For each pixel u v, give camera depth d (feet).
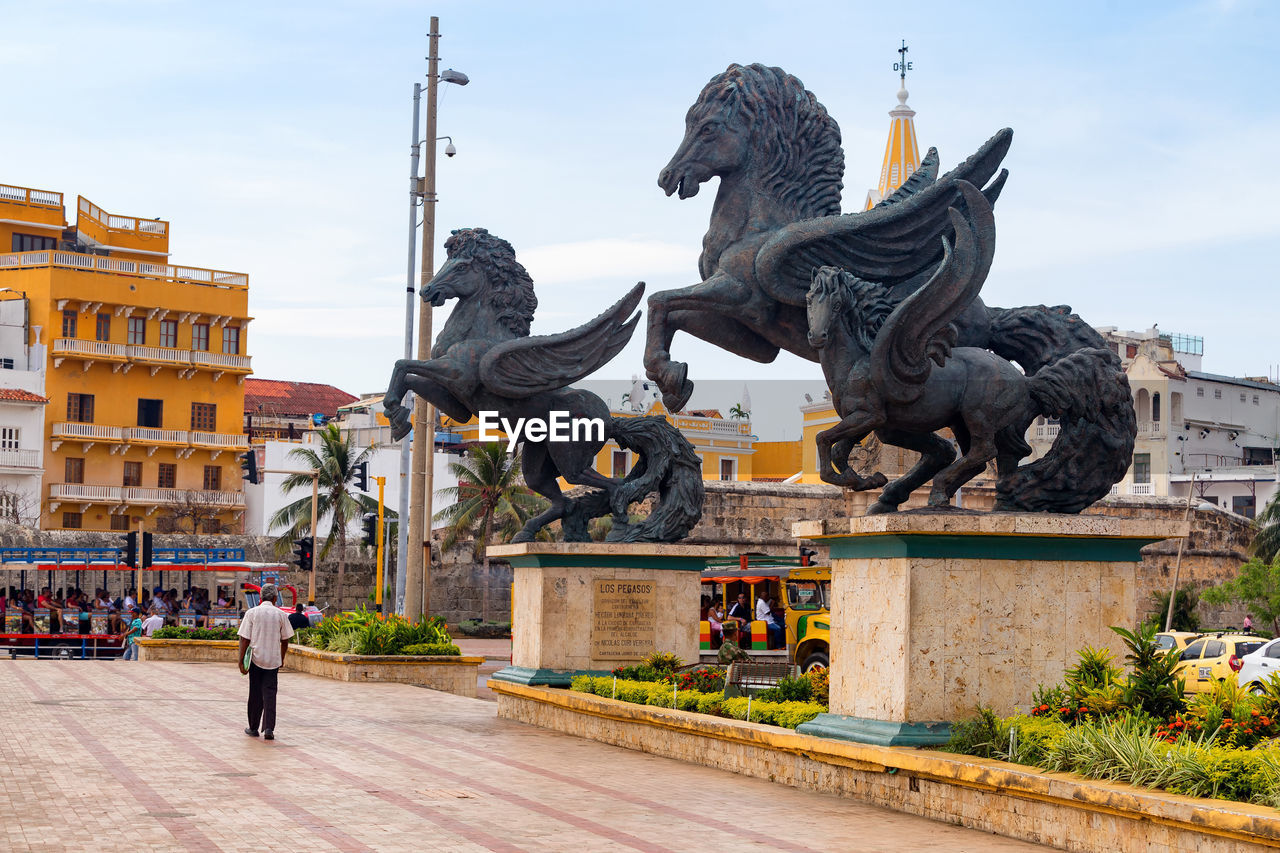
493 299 58.54
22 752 44.88
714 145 44.86
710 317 44.73
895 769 33.94
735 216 45.06
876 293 38.55
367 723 56.08
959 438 39.96
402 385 57.06
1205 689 96.37
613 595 57.62
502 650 157.48
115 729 51.96
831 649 38.60
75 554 154.20
